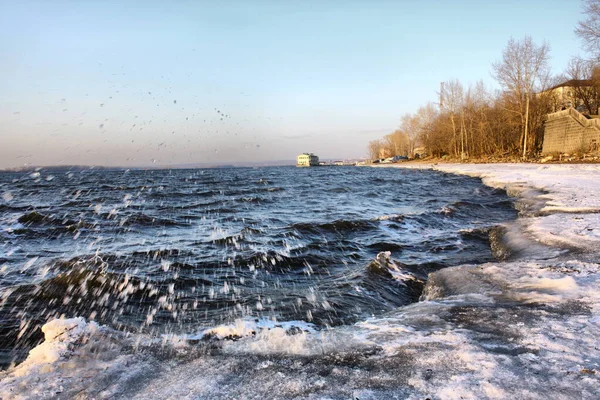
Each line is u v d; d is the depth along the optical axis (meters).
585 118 31.73
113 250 8.15
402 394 2.14
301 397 2.17
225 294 5.46
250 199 19.25
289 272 6.64
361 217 12.60
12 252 8.04
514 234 7.71
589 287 3.97
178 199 19.66
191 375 2.52
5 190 24.45
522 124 41.62
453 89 57.62
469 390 2.14
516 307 3.63
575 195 12.16
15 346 3.90
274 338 3.16
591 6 26.02
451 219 11.68
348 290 5.57
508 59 39.28
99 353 2.86
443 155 71.50
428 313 3.68
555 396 2.03
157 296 5.35
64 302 5.07
